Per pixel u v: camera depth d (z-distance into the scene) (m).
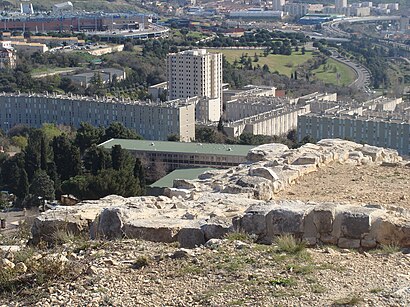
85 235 28.14
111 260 23.84
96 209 30.23
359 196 31.41
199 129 160.62
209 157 113.06
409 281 20.77
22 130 162.12
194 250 24.19
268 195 32.41
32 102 177.88
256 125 157.62
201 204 30.09
